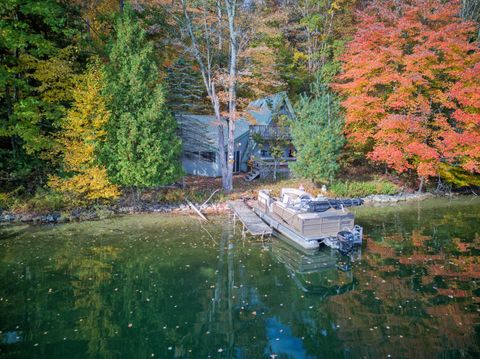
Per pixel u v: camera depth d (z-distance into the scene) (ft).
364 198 81.00
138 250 48.93
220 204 74.02
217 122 79.77
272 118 99.09
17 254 46.73
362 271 42.63
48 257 45.88
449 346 27.66
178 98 85.87
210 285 38.83
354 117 81.46
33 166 68.95
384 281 39.73
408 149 75.36
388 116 77.10
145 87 64.64
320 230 51.37
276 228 57.36
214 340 28.94
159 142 63.87
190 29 79.30
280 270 43.21
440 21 86.33
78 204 65.46
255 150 103.09
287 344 28.37
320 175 78.23
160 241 52.80
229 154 81.92
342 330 30.25
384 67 80.48
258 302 35.35
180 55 90.07
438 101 78.18
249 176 94.53
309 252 49.67
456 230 58.13
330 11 120.16
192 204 71.36
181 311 33.45
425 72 74.33
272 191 80.64
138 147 63.10
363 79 79.36
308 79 120.67
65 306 33.83
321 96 90.79
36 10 60.59
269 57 86.53
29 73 66.18
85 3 80.89
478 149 73.51
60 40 72.74
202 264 44.62
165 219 64.69
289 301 35.58
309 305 34.73
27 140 62.03
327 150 77.20
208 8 85.20
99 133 61.52
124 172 63.10
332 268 43.78
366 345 28.02
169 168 65.82
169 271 42.27
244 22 83.51
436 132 78.38
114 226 59.72
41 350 27.09
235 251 49.39
